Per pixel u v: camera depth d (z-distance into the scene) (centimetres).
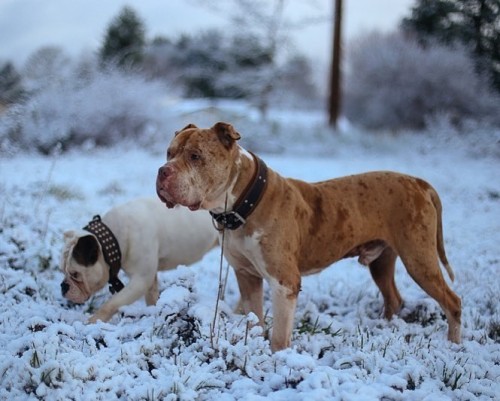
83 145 1562
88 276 472
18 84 1612
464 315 520
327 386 338
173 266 541
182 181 371
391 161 1719
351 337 444
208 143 386
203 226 541
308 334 445
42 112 1563
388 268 508
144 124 1702
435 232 462
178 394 336
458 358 404
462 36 3080
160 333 417
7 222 655
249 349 378
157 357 382
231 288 597
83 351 393
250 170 402
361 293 582
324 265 445
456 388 364
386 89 2616
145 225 498
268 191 405
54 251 589
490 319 506
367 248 466
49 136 1542
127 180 1165
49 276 562
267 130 1955
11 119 1505
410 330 476
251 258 407
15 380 345
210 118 1869
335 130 2111
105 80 1677
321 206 434
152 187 1100
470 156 1856
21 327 423
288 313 398
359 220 443
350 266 720
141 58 3000
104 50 3531
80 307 520
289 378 350
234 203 399
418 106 2547
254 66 2306
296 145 1923
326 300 563
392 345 418
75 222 755
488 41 3098
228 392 353
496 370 391
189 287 434
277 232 402
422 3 3219
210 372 365
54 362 337
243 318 423
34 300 512
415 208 452
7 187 919
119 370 361
